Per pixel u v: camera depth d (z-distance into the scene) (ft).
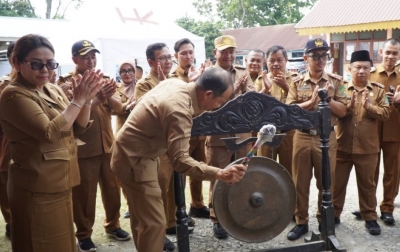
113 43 36.32
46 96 8.32
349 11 43.27
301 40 66.13
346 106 12.63
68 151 8.47
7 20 51.96
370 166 13.03
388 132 13.51
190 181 14.40
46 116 7.88
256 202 9.92
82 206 11.82
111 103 12.00
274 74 14.89
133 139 8.57
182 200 9.73
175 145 7.93
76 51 11.71
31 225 8.13
